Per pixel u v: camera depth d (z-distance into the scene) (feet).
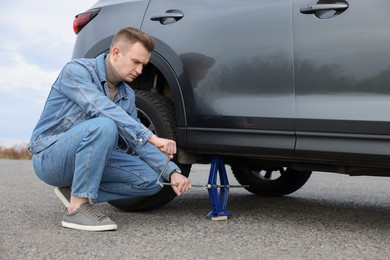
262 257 6.34
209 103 8.61
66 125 7.92
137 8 9.76
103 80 7.86
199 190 13.44
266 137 8.03
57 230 7.70
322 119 7.48
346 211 10.04
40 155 7.95
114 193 8.39
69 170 7.82
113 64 7.93
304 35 7.75
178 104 8.98
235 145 8.32
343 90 7.38
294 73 7.80
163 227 8.11
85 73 7.79
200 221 8.66
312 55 7.64
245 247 6.85
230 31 8.53
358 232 7.94
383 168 7.87
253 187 12.34
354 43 7.30
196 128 8.75
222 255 6.40
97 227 7.63
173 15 9.20
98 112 7.57
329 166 8.39
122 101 8.28
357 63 7.27
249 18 8.38
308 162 8.51
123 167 8.16
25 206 10.06
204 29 8.81
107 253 6.40
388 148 7.01
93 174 7.56
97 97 7.60
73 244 6.83
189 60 8.87
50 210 9.57
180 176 7.96
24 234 7.42
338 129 7.38
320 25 7.62
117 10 10.02
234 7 8.61
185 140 8.89
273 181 12.03
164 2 9.46
